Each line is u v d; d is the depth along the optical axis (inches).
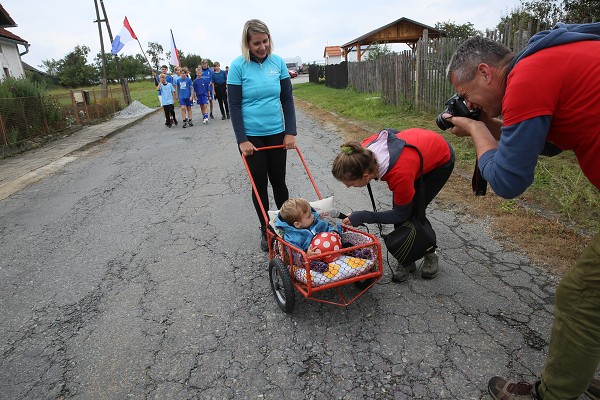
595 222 166.4
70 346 123.2
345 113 527.5
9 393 106.7
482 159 82.4
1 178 333.4
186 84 554.9
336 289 142.8
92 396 104.0
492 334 114.7
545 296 129.3
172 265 168.4
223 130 511.5
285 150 173.8
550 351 79.6
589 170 73.5
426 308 128.2
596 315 70.9
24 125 460.4
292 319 128.3
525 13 350.3
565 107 68.2
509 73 72.9
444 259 155.8
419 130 131.3
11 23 874.8
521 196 198.5
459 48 85.9
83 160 391.2
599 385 89.9
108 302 144.9
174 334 125.1
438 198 211.9
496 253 156.5
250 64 157.4
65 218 232.1
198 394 102.0
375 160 116.7
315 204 151.9
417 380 101.4
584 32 69.7
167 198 255.3
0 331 132.5
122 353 118.6
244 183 274.8
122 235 202.5
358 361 108.9
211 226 205.8
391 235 133.6
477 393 96.6
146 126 623.2
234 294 144.5
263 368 109.0
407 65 474.6
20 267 175.5
